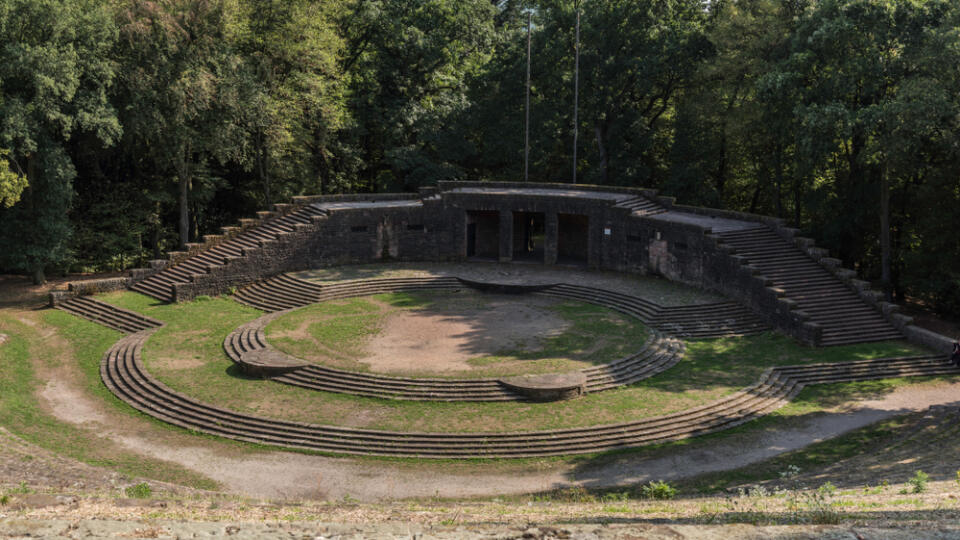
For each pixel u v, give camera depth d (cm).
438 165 7181
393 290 5628
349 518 1449
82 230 6238
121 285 5609
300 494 2905
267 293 5503
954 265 4669
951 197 4719
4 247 5562
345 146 7106
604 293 5306
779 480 2828
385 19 7181
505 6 10125
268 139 6359
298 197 6222
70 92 5009
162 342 4550
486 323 4806
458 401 3666
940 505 1562
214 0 5484
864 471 2689
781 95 4953
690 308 4844
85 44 5266
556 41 6575
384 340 4462
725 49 5772
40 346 4616
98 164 6581
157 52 5434
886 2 4459
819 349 4347
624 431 3366
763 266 4962
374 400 3700
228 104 5712
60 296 5356
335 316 4966
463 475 3069
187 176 6281
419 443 3297
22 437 3359
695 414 3512
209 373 4066
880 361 4150
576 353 4197
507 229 6238
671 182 6328
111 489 2558
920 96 4212
